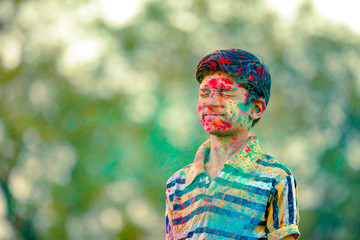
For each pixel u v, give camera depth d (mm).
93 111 8906
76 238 9227
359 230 10594
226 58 2006
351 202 10680
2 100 11492
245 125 2027
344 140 11891
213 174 2027
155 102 9945
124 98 10555
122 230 9375
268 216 1899
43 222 8703
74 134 8836
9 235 8148
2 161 9742
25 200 8680
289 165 10875
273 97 13469
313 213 10391
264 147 11586
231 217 1890
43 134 9469
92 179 8828
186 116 7750
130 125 8789
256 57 2072
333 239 10562
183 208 2053
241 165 1969
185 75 13016
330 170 10859
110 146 8625
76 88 11531
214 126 1987
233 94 1997
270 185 1908
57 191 8922
